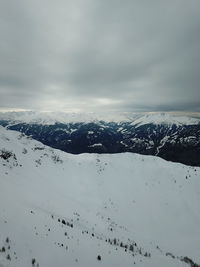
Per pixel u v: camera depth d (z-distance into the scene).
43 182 101.00
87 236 44.00
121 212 95.25
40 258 29.78
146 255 43.91
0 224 36.44
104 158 149.50
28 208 50.88
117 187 116.94
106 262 33.22
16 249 30.50
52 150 151.25
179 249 71.81
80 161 143.50
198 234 84.25
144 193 112.75
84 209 82.50
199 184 120.81
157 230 86.19
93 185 116.06
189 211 100.56
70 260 31.14
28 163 116.19
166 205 104.06
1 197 52.81
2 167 94.31
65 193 100.19
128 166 140.50
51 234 38.47
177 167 141.50
